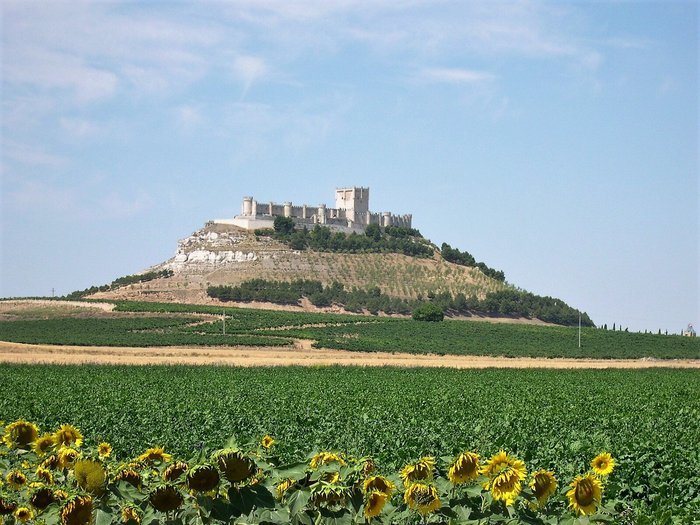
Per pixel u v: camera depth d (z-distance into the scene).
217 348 129.50
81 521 11.58
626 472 25.88
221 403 53.03
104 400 54.00
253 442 12.91
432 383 75.62
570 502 12.90
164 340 134.88
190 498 11.84
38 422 40.41
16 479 13.58
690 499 22.52
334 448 32.16
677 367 105.94
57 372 78.12
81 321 163.12
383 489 12.27
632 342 167.12
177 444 33.00
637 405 55.75
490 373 89.75
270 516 11.57
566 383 77.81
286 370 87.44
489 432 38.06
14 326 158.25
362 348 137.00
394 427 40.31
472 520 12.26
